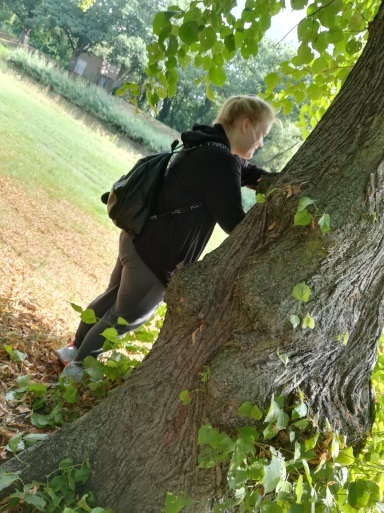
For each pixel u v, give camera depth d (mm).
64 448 2352
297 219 1913
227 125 2959
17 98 14242
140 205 2820
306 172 2111
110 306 3324
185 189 2773
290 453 2055
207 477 2092
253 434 1964
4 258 5051
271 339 1977
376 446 2301
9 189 7203
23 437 2646
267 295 1978
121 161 15344
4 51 22078
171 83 3271
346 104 2211
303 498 1933
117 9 33812
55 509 2205
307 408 2088
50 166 9664
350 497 2047
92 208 8812
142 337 3328
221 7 2932
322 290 1984
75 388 2889
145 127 22922
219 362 2031
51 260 5746
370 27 2355
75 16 33906
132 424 2285
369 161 1989
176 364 2264
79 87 22672
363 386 2281
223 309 2205
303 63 3182
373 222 1943
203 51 3293
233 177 2707
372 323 2160
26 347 3598
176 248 2871
